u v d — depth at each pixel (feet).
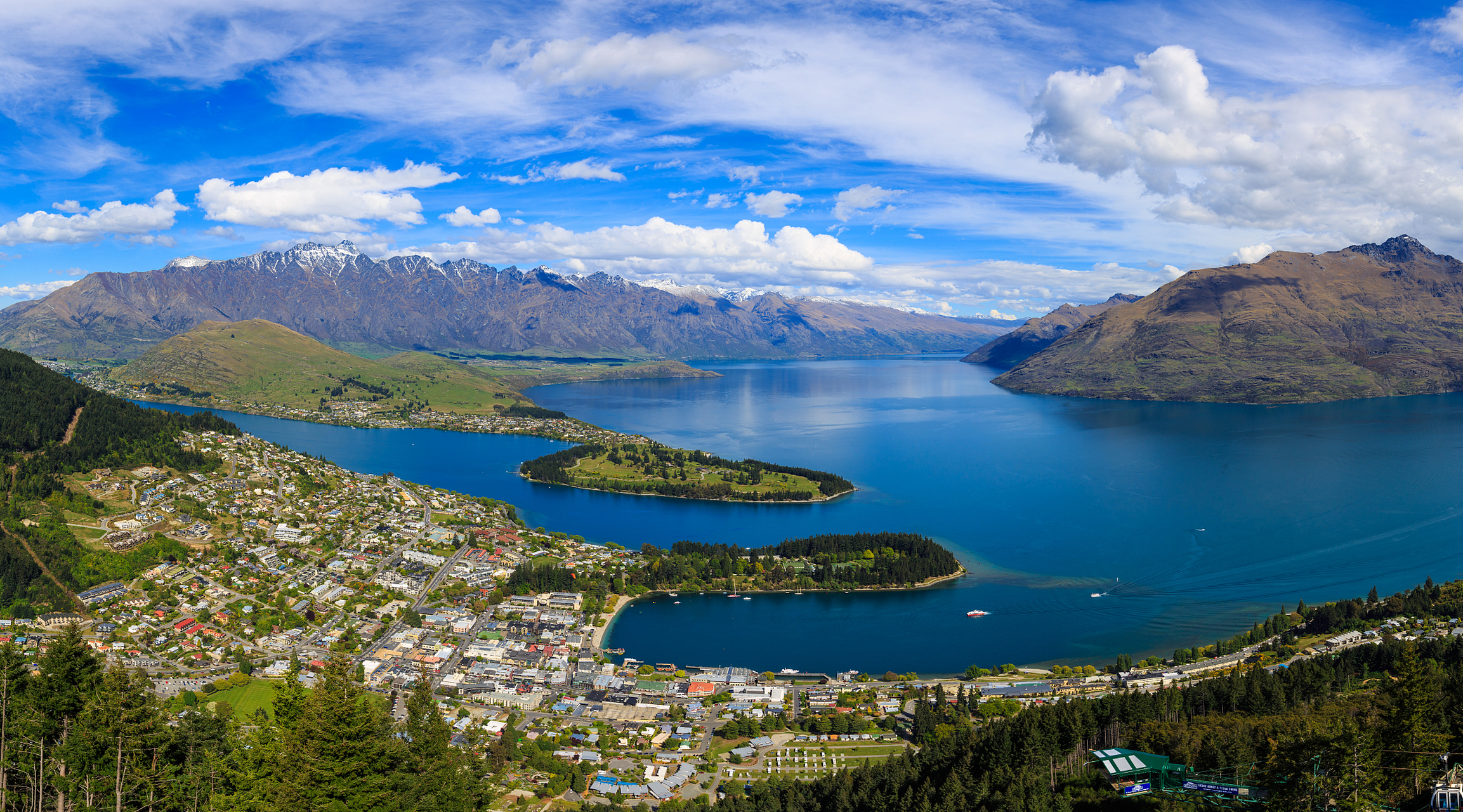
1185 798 482.28
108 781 406.21
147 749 425.69
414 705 483.10
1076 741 591.78
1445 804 365.81
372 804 353.10
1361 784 383.04
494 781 588.09
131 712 412.36
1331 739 393.70
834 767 650.84
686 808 568.00
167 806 413.59
